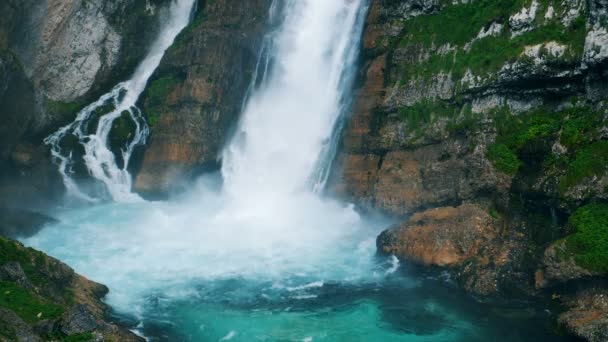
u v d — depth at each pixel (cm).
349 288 2508
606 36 2347
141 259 2819
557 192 2355
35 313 1848
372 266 2703
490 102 2822
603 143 2297
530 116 2667
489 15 2941
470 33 2998
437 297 2395
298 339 2128
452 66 3008
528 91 2688
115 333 1958
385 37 3388
